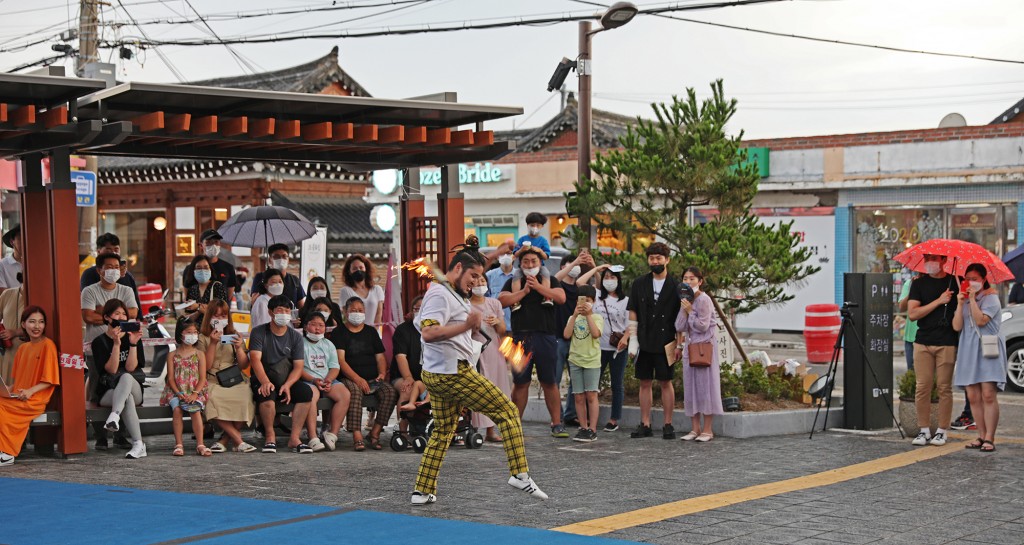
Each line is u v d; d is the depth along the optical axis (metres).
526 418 13.95
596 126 34.03
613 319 12.46
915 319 11.75
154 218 41.75
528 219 12.88
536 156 31.84
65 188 10.77
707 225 13.99
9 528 7.11
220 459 10.70
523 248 11.83
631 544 6.80
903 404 12.34
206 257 13.53
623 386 13.13
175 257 40.53
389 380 11.75
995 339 11.20
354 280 13.43
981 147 25.84
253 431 12.74
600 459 10.65
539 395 14.22
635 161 14.45
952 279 11.57
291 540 6.77
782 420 12.59
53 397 10.87
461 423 11.51
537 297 11.99
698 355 11.88
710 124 14.44
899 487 9.08
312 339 11.53
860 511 8.02
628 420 13.05
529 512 7.83
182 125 10.91
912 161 26.69
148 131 10.91
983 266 11.27
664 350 12.03
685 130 14.65
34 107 10.32
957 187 26.19
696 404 11.95
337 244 37.91
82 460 10.60
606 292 12.55
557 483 9.17
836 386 18.67
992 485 9.20
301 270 20.00
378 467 10.05
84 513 7.60
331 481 9.14
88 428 12.50
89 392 11.55
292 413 11.38
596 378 12.02
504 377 11.51
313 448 11.31
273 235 14.45
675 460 10.59
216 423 11.58
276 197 38.44
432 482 8.07
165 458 10.76
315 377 11.47
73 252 10.80
